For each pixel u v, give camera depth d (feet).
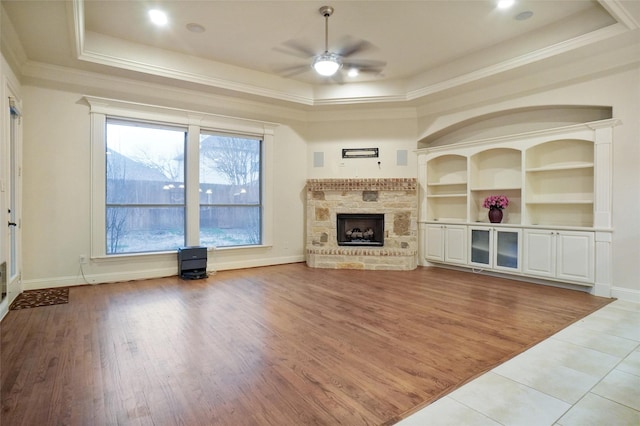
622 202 13.76
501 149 18.84
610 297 14.05
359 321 11.29
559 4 12.56
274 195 21.62
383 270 19.95
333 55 13.60
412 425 6.00
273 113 21.45
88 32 14.40
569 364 8.27
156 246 18.06
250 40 15.34
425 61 17.57
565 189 16.37
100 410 6.39
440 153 20.27
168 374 7.77
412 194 20.61
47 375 7.68
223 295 14.46
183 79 16.87
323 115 22.52
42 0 10.27
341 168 22.29
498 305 13.07
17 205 13.85
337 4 12.51
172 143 18.44
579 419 6.16
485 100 18.08
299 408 6.49
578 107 15.64
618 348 9.16
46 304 12.99
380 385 7.33
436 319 11.49
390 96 20.13
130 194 17.33
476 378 7.63
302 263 22.29
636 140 13.41
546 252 15.80
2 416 6.16
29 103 14.76
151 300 13.65
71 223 15.74
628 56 13.48
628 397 6.85
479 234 18.43
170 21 13.75
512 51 15.25
